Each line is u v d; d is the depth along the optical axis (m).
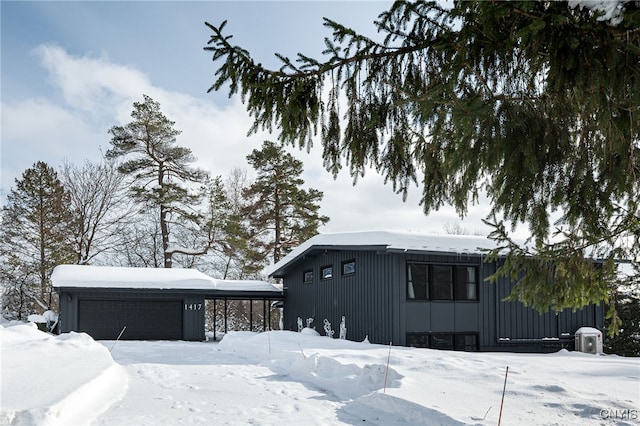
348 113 5.31
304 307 22.97
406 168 5.78
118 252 34.00
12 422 4.62
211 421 5.84
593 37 3.57
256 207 34.19
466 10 3.95
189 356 13.77
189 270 25.30
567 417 5.78
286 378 9.51
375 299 17.47
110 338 21.92
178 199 32.38
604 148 4.50
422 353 11.88
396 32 4.78
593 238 5.94
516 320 17.83
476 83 4.62
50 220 31.77
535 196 4.64
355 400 7.10
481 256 17.11
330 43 4.84
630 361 12.12
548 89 4.12
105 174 33.47
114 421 5.66
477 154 4.01
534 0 3.54
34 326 13.70
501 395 6.86
